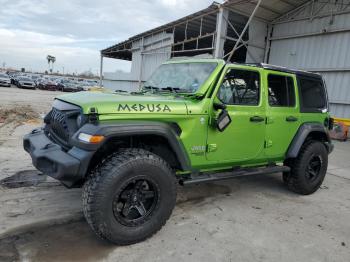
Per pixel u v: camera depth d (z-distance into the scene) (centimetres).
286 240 344
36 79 4503
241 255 308
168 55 1858
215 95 364
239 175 410
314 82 507
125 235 301
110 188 286
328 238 355
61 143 329
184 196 457
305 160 477
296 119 463
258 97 416
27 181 464
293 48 1501
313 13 1401
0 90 3048
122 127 294
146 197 319
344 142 1109
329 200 484
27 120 1097
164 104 328
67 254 289
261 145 424
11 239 307
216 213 403
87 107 292
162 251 305
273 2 1394
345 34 1295
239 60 2053
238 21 1553
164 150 355
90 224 291
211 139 365
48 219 352
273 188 522
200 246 319
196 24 1686
